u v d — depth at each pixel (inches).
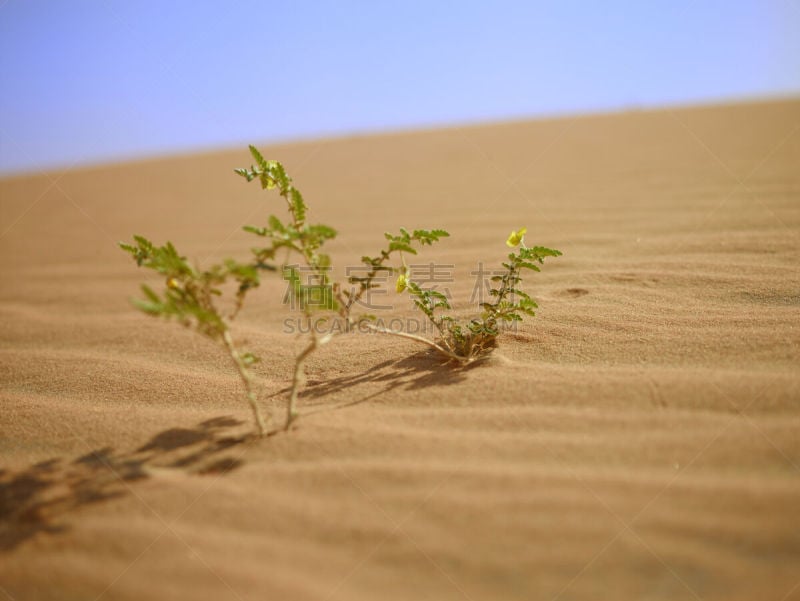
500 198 234.8
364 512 55.6
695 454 58.7
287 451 66.6
